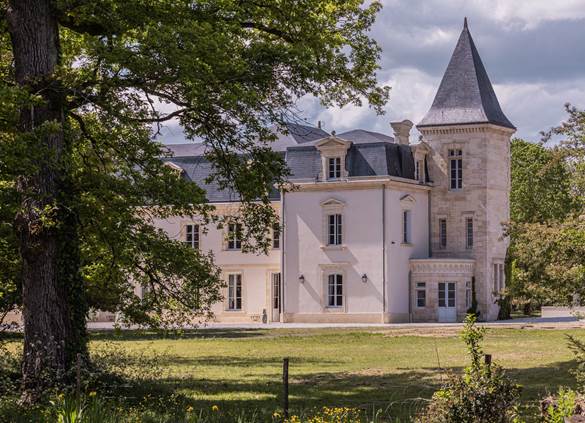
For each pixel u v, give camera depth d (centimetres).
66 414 1580
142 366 2525
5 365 2473
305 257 6919
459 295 6894
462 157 7106
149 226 2422
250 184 2648
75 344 2408
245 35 2717
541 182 7825
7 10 2416
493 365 1492
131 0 2319
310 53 2503
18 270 2562
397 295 6794
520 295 2691
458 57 7288
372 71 2928
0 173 2059
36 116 2306
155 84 2272
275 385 2755
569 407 1433
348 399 2433
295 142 7281
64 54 2784
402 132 7075
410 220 6981
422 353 3931
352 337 5025
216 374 3102
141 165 2428
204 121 2509
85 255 2547
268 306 7144
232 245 7269
